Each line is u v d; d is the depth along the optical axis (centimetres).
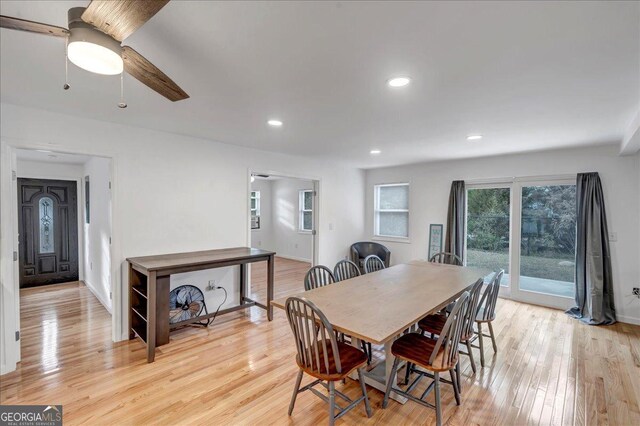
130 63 144
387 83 213
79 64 131
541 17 139
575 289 419
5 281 260
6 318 260
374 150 454
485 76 201
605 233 396
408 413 215
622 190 394
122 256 327
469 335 237
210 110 274
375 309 212
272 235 927
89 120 302
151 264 298
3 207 258
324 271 324
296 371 267
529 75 199
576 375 266
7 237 261
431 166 570
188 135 370
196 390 238
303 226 846
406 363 259
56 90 229
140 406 218
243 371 267
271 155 473
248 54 174
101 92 233
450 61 181
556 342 332
